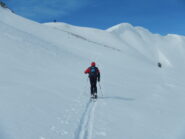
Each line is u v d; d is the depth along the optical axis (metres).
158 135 7.65
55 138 5.80
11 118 6.35
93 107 10.36
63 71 23.36
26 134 5.61
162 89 23.80
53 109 8.29
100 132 6.96
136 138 7.01
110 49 80.12
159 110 12.16
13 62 20.28
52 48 39.97
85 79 20.77
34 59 25.61
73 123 7.29
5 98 8.16
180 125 9.41
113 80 24.94
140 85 24.56
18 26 58.91
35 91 10.55
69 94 12.01
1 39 29.53
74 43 70.12
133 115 9.92
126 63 58.47
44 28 74.00
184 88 28.27
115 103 11.95
